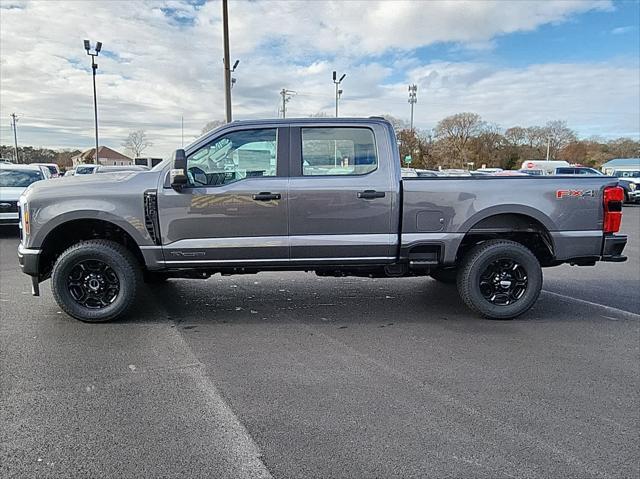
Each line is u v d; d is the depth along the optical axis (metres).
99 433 2.89
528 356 4.18
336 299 6.07
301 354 4.20
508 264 5.20
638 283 7.19
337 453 2.70
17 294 6.13
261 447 2.76
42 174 12.64
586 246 5.11
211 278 7.27
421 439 2.84
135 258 5.12
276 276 7.46
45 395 3.38
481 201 5.01
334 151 4.97
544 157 78.12
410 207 4.98
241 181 4.88
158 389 3.49
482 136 71.69
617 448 2.76
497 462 2.62
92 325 4.95
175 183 4.71
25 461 2.61
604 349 4.36
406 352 4.26
